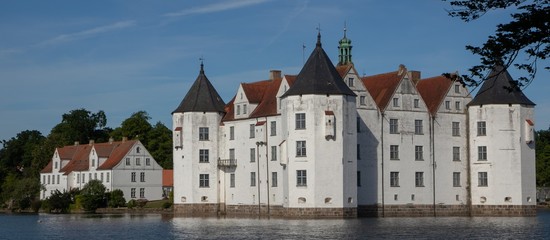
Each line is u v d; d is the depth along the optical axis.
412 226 78.19
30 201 154.12
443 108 106.19
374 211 100.19
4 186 172.00
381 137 101.56
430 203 104.12
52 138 184.25
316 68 94.81
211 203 110.62
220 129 112.12
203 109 111.50
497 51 32.78
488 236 65.56
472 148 105.38
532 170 103.69
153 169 154.25
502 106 103.12
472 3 32.69
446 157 105.81
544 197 158.50
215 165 111.19
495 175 103.12
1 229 84.88
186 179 110.94
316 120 92.56
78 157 164.12
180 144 111.56
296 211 92.88
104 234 73.94
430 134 105.06
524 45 32.47
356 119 96.50
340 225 79.81
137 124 176.62
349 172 93.75
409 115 103.94
